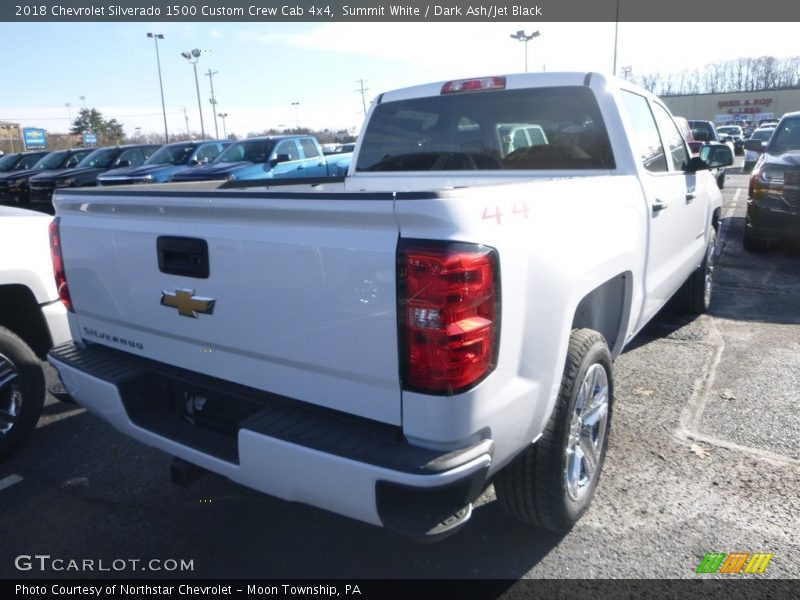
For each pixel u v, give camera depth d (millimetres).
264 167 14016
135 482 3570
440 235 2043
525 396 2361
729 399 4297
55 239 3180
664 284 4438
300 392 2412
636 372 4812
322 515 3230
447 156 4457
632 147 3812
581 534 2980
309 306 2270
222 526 3154
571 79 3951
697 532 2967
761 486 3295
